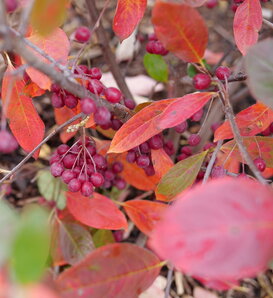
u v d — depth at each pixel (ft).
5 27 0.68
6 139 0.77
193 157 0.99
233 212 0.60
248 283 1.50
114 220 1.13
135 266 0.80
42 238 0.55
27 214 0.56
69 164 1.03
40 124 1.06
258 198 0.61
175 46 0.88
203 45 0.88
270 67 0.76
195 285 1.50
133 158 1.10
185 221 0.59
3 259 0.57
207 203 0.60
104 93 0.92
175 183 1.00
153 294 1.32
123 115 1.04
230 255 0.59
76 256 1.23
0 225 0.59
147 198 1.59
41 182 1.37
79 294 0.74
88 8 1.36
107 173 1.26
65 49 0.93
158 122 0.90
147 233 1.17
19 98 1.03
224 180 0.62
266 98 0.77
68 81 0.81
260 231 0.60
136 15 0.98
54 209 1.28
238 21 1.00
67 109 1.28
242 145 0.84
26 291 0.57
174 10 0.81
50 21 0.77
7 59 1.01
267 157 1.03
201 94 0.91
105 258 0.76
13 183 1.67
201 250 0.59
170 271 0.86
